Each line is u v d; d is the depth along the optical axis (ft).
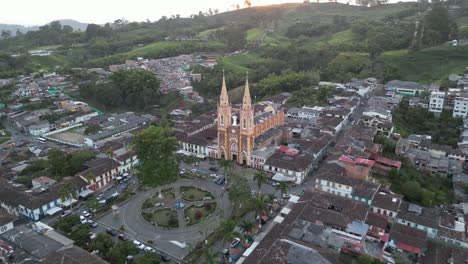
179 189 444.14
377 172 449.48
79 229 331.57
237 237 329.11
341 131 592.60
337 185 401.29
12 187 418.72
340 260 289.74
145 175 412.98
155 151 414.62
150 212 394.32
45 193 405.59
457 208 395.75
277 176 454.81
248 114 481.87
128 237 352.49
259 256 288.30
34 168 491.31
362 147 476.13
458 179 443.32
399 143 505.25
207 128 620.90
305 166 456.04
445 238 338.75
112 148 535.60
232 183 417.28
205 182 462.19
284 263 278.67
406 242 323.98
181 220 380.99
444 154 508.12
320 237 314.76
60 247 302.25
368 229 338.34
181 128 645.92
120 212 397.60
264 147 524.93
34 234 321.11
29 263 281.74
